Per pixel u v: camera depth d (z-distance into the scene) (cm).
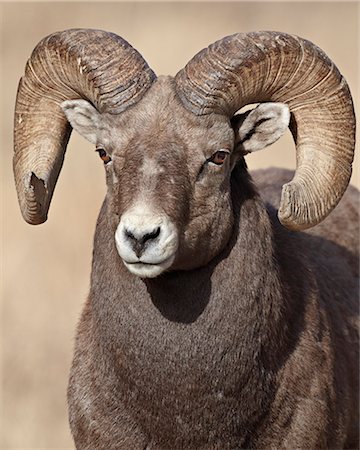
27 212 1978
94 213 3831
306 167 1914
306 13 7106
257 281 1916
